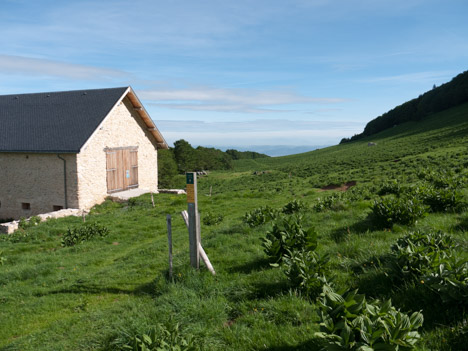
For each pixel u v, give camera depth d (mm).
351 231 8680
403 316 3352
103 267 10188
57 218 19188
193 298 5637
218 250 8820
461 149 43156
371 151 75688
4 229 17078
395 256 5297
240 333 4359
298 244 7016
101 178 24234
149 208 21562
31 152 22484
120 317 5680
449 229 7691
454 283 4004
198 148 112812
